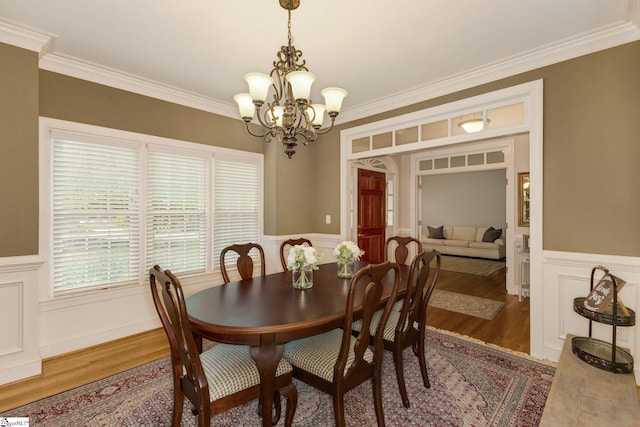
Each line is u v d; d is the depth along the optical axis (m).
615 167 2.24
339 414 1.54
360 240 5.09
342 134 4.06
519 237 4.44
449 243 7.98
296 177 4.29
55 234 2.62
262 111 3.82
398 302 2.59
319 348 1.77
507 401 1.99
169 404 1.97
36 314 2.32
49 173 2.58
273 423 1.74
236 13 2.02
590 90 2.33
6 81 2.21
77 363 2.49
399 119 3.46
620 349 2.14
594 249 2.33
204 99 3.51
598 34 2.24
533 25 2.16
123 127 2.98
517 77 2.66
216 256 3.71
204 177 3.62
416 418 1.84
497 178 8.33
